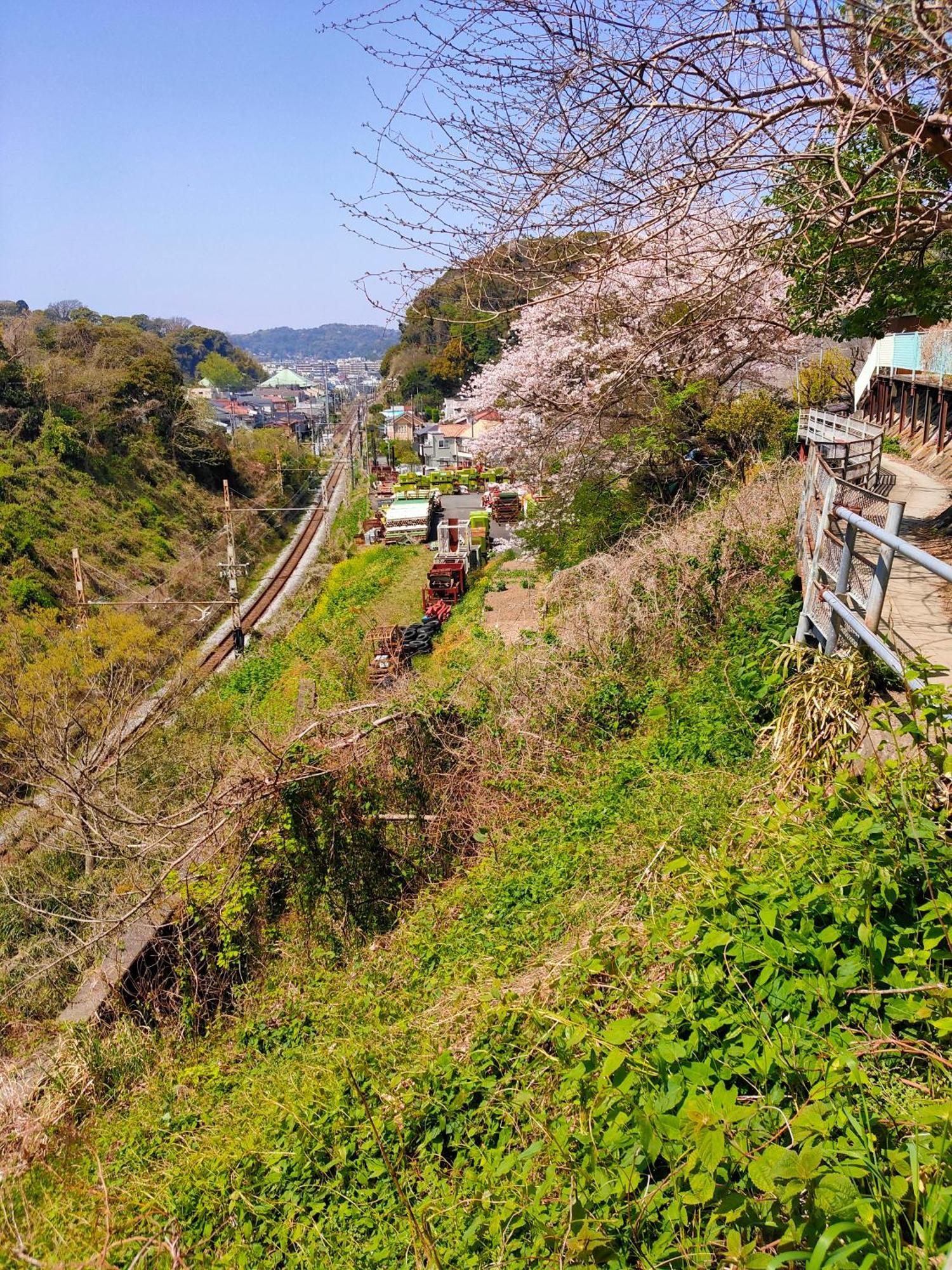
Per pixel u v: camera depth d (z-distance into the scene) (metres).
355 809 10.12
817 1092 2.96
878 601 5.70
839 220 6.83
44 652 23.94
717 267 7.06
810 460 9.20
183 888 9.63
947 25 4.90
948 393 20.33
